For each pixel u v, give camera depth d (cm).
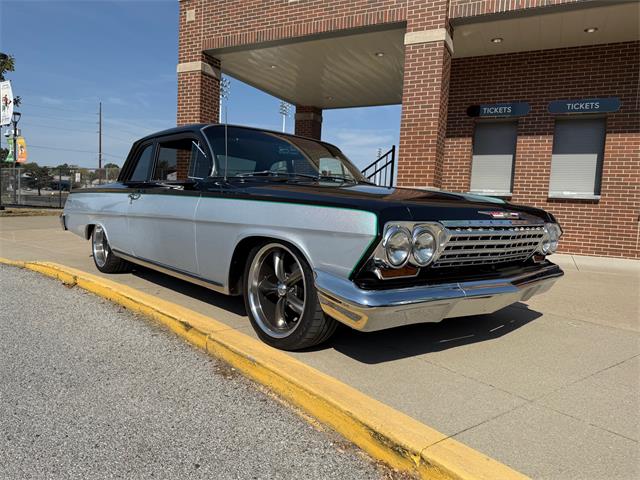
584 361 349
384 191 351
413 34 822
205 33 1041
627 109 906
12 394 290
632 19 798
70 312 455
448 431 244
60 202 2222
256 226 345
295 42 973
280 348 345
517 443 235
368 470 225
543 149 977
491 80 1016
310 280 317
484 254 331
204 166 421
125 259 545
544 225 377
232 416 270
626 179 912
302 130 1544
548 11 774
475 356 352
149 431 253
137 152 543
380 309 272
